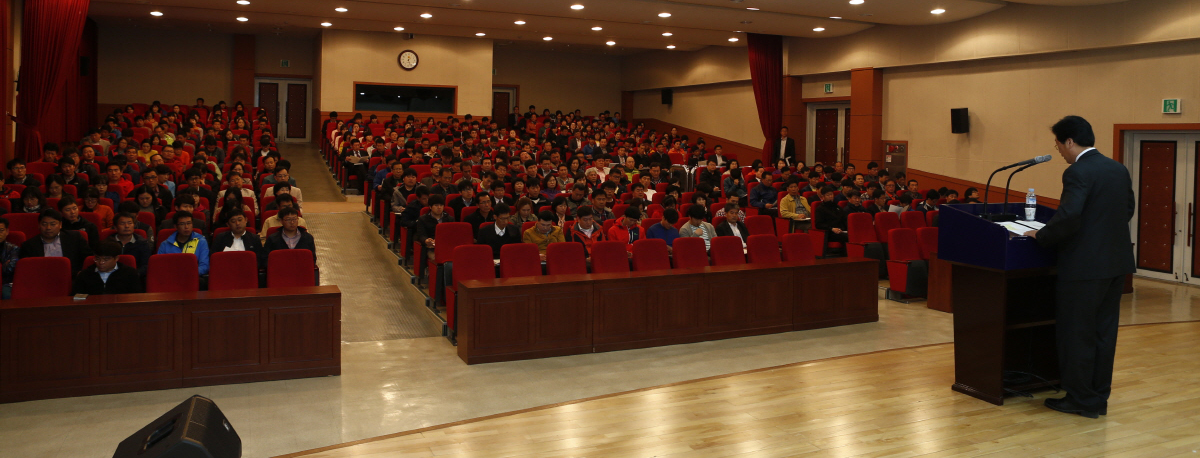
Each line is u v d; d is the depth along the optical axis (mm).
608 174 13258
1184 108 9555
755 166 12898
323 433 4172
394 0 12914
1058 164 11156
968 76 12539
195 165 9828
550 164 11938
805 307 6758
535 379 5223
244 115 17906
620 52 22250
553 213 8039
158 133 12422
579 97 23000
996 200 12125
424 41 18578
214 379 4984
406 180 9523
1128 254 4152
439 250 7238
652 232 7926
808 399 4664
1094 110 10656
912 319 7258
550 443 3953
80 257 6258
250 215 8102
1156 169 10125
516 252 6613
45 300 4801
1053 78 11188
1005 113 11945
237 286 5941
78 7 10516
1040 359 4988
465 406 4648
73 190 8492
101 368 4746
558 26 15453
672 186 9977
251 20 16109
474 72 19031
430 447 3918
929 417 4297
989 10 11672
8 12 10125
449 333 6289
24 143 10234
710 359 5750
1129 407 4457
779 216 10719
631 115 23047
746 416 4355
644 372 5398
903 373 5258
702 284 6289
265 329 5090
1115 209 4098
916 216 9766
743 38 16422
